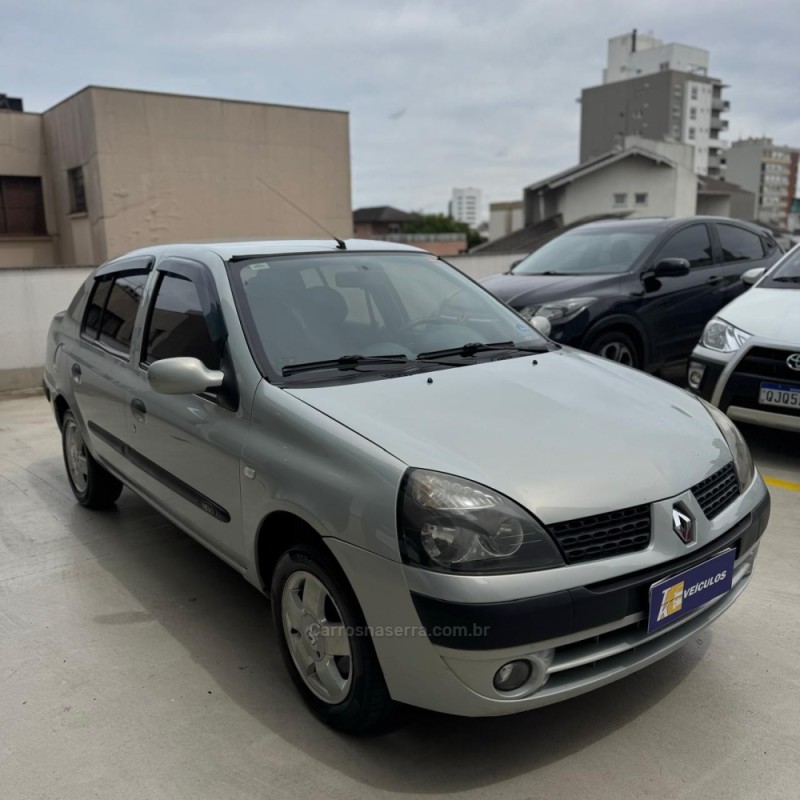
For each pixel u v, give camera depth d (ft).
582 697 8.85
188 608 11.28
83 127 62.95
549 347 11.36
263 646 10.19
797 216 382.63
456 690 6.95
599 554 7.14
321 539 7.86
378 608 7.17
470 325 11.36
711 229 24.34
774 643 9.82
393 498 7.10
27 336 27.40
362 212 237.86
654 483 7.61
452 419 8.21
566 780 7.52
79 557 13.16
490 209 228.63
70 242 68.28
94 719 8.70
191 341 10.41
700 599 7.76
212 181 68.33
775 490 15.35
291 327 9.87
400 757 7.93
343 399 8.57
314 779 7.64
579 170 128.98
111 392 12.43
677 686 8.99
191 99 66.03
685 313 22.53
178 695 9.12
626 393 9.55
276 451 8.38
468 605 6.65
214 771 7.80
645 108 289.33
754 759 7.74
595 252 23.40
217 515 9.71
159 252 12.52
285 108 71.82
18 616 11.14
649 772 7.60
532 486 7.20
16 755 8.13
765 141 373.61
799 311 16.31
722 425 9.39
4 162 67.15
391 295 11.25
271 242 11.74
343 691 7.98
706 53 348.18
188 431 10.02
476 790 7.42
